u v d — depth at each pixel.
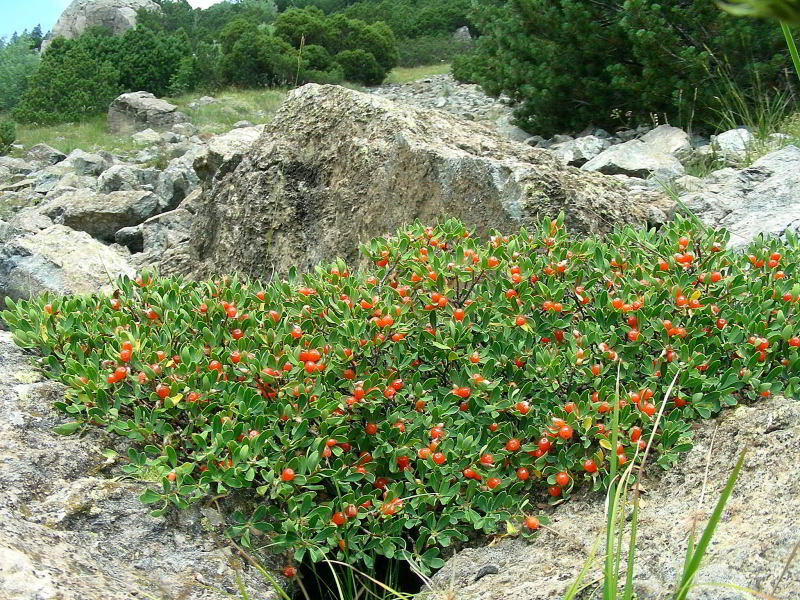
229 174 6.50
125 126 24.84
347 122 5.84
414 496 2.89
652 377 3.08
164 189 12.79
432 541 2.87
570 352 3.10
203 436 2.85
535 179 4.71
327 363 3.12
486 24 14.20
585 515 2.87
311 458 2.80
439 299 3.25
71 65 28.19
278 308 3.67
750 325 3.12
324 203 5.83
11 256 6.70
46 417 3.12
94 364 3.26
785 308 3.24
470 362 3.11
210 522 2.85
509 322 3.24
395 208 5.29
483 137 5.71
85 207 11.73
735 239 4.95
